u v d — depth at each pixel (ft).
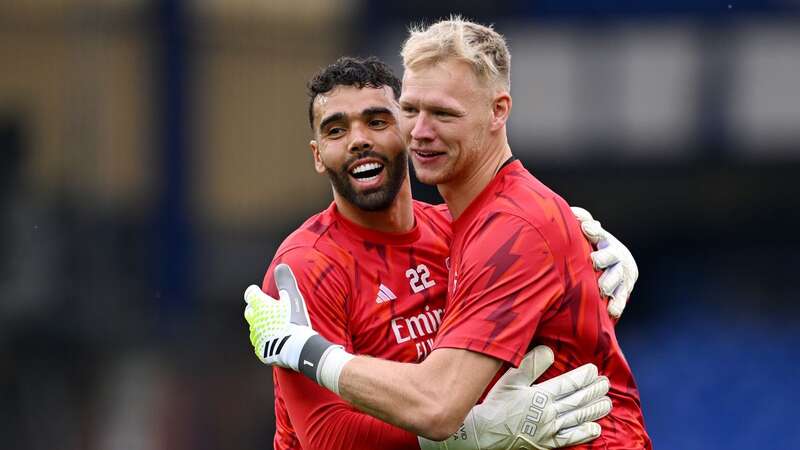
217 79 164.66
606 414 52.65
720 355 163.63
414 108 52.39
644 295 172.35
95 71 162.61
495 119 53.01
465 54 51.55
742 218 172.04
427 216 58.34
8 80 162.40
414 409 49.14
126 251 161.38
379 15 166.40
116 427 153.07
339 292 54.34
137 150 163.02
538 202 51.72
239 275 163.22
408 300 55.31
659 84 171.32
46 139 162.30
